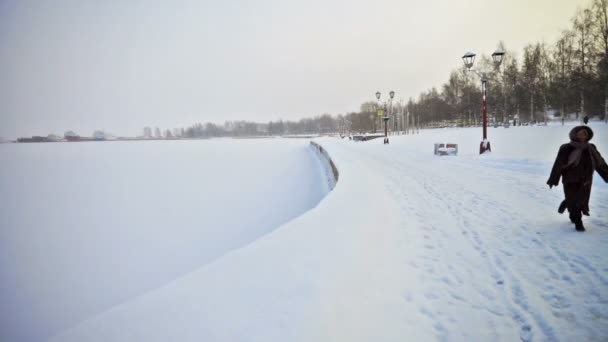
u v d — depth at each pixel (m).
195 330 2.69
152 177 26.80
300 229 5.41
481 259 4.42
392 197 8.46
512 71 50.12
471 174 11.80
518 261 4.27
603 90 31.62
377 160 18.02
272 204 15.37
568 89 36.88
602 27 30.53
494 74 53.22
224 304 3.08
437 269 4.18
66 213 16.73
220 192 19.39
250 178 23.56
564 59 39.00
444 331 2.96
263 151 48.56
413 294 3.59
